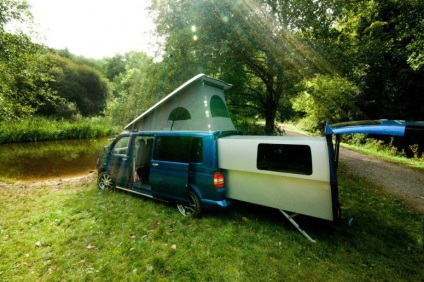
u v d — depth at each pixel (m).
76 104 33.97
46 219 4.56
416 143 15.57
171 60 10.16
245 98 11.87
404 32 14.30
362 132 3.07
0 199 5.77
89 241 3.82
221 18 7.67
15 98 11.10
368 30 17.03
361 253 3.49
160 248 3.61
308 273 3.07
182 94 5.60
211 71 9.45
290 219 3.77
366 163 11.08
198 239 3.81
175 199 4.66
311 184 3.45
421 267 3.21
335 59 7.97
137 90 16.17
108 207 5.09
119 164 5.80
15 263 3.31
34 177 8.91
